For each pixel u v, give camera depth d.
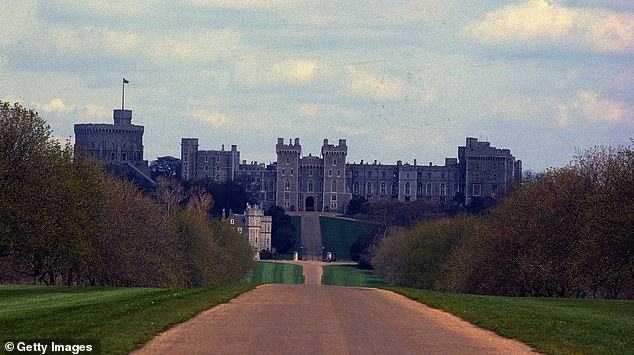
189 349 49.06
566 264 138.62
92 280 151.50
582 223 140.88
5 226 112.56
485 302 96.94
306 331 58.59
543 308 91.38
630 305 100.19
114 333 53.31
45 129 124.75
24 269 141.38
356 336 56.66
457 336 58.25
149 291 102.25
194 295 92.12
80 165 145.38
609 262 116.75
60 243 123.00
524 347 53.75
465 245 184.62
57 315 63.59
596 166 150.00
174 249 184.25
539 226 147.25
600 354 50.97
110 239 147.50
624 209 112.69
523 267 143.62
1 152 115.38
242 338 54.09
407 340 55.38
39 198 119.31
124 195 169.75
